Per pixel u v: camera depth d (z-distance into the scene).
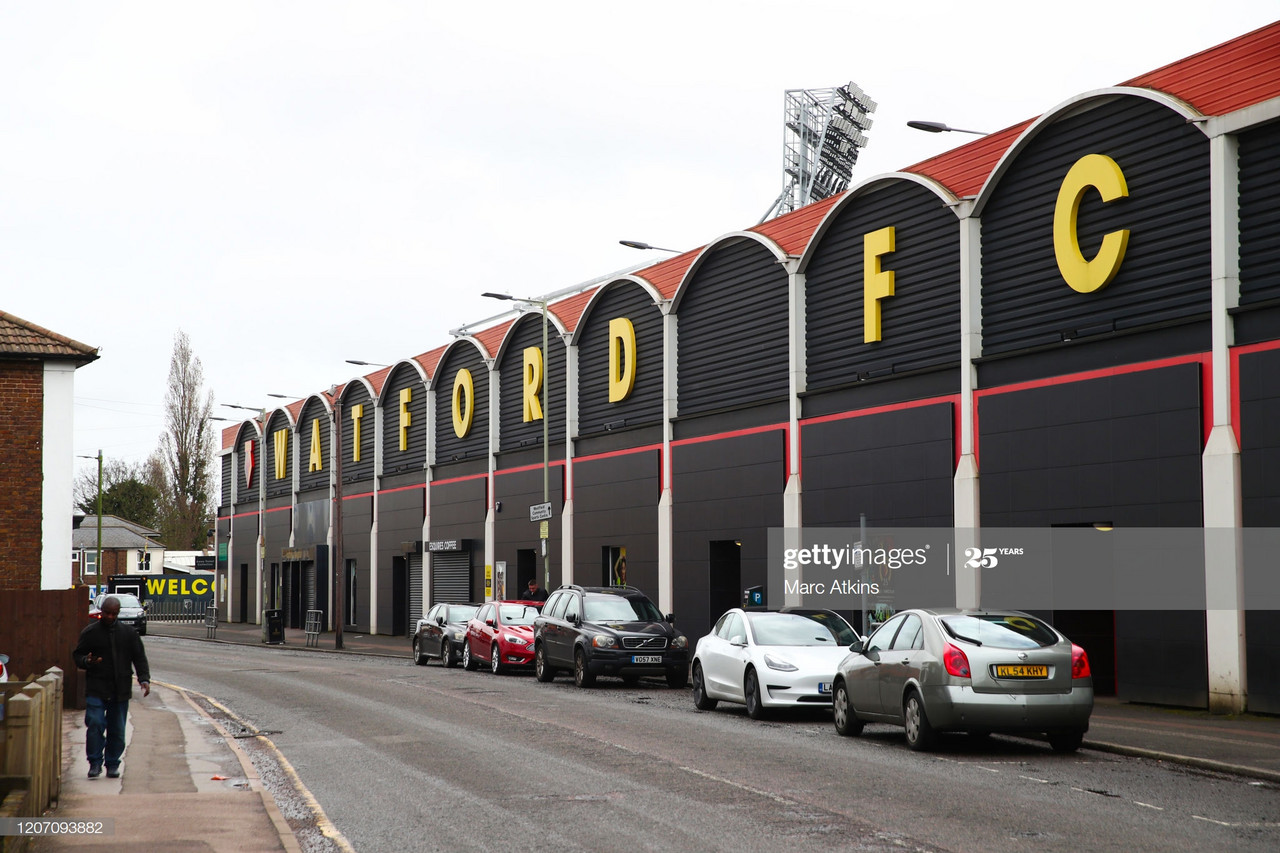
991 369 21.89
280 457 61.91
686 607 30.20
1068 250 20.28
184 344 81.56
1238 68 17.98
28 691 9.62
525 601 29.73
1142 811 9.89
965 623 13.66
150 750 14.77
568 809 10.25
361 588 51.41
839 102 64.25
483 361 41.59
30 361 24.95
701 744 14.52
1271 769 11.87
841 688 15.64
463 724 17.00
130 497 107.94
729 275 29.50
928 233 23.53
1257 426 17.14
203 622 71.00
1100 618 20.59
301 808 10.64
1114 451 19.28
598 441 34.44
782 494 26.98
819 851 8.42
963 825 9.30
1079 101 20.11
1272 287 17.20
